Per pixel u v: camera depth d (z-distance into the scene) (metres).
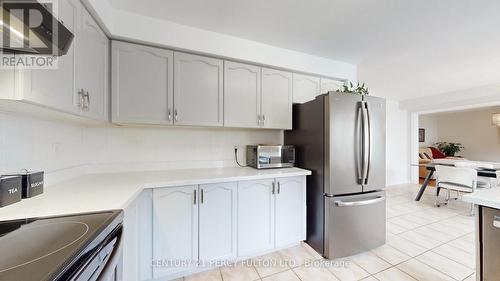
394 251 2.09
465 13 1.64
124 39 1.66
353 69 2.67
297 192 2.09
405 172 5.43
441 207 3.44
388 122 5.16
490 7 1.56
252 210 1.89
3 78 0.82
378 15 1.67
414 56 2.46
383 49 2.28
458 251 2.09
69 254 0.61
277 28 1.88
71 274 0.57
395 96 4.80
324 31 1.92
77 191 1.28
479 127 6.54
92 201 1.10
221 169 2.20
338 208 1.96
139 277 1.51
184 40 1.82
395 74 3.12
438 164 3.86
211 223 1.72
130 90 1.68
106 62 1.59
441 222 2.82
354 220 2.02
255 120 2.15
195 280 1.65
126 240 1.27
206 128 2.28
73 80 1.14
